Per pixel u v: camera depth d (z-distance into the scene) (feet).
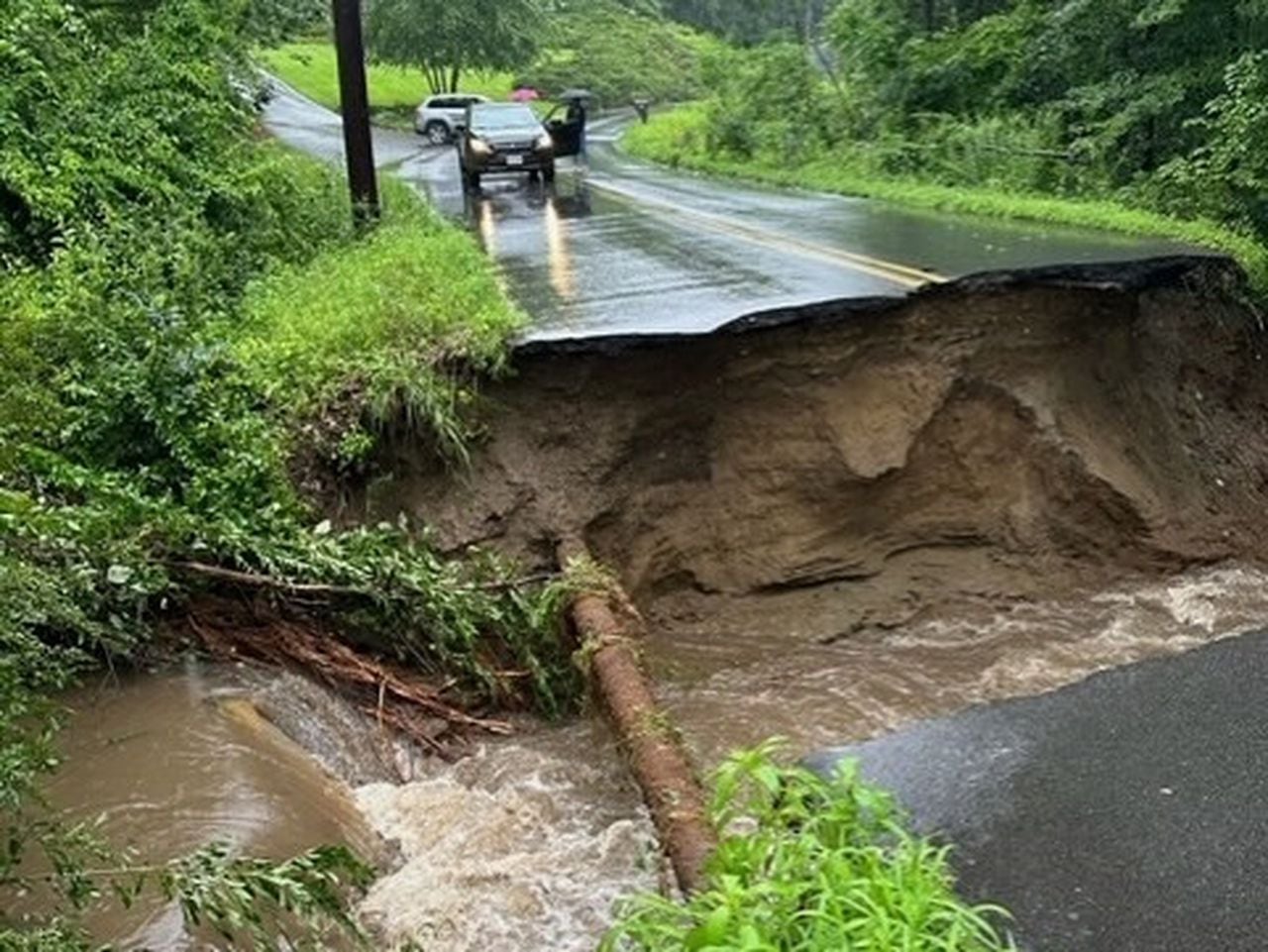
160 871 12.95
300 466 26.91
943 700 26.23
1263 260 37.14
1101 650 28.22
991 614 30.19
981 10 85.51
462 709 25.02
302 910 13.00
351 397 27.86
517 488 28.81
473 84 179.01
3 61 36.37
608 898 18.19
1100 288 32.32
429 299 31.71
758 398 30.76
